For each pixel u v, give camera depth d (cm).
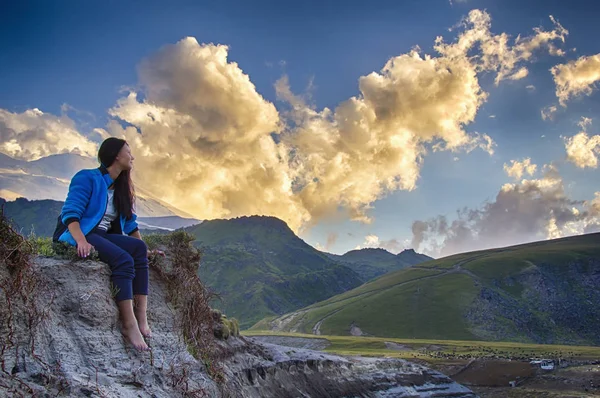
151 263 1069
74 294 771
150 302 1015
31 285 705
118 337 805
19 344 658
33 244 802
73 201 799
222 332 1977
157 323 995
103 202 830
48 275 760
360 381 3262
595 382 8781
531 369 10131
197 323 1116
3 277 668
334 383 2947
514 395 8838
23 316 677
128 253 852
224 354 1886
